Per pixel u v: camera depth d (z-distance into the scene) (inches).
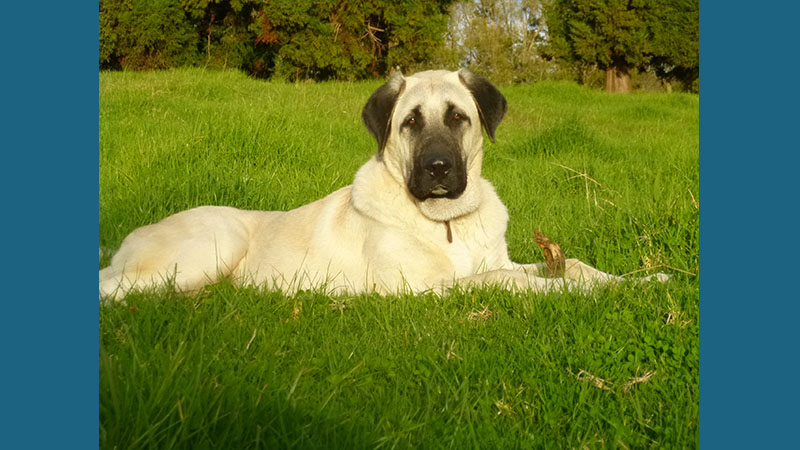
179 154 313.4
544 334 131.9
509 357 122.5
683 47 1363.2
